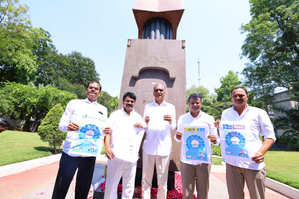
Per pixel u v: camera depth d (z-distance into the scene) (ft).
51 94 54.60
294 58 50.47
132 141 7.79
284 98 59.16
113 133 8.14
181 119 8.87
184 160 7.98
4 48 50.93
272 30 50.49
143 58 13.41
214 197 11.58
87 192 7.68
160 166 8.38
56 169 16.16
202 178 7.59
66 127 7.77
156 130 8.82
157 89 9.27
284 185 13.58
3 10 46.62
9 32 50.08
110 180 7.70
